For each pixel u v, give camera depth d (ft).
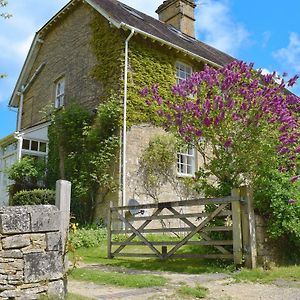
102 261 26.04
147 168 39.17
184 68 46.73
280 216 22.44
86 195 39.37
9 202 43.42
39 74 56.44
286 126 25.03
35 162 45.55
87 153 39.88
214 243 22.66
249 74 27.27
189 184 42.16
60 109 47.50
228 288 16.80
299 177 24.95
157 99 31.01
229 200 22.18
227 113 25.34
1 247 12.39
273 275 19.44
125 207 27.76
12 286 12.27
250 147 25.08
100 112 39.17
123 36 41.09
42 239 13.21
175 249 24.14
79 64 46.73
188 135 26.99
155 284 17.52
